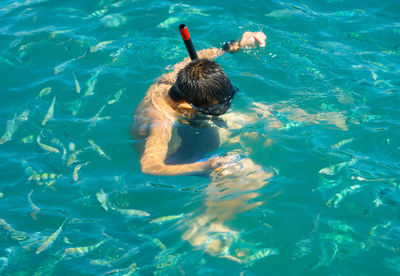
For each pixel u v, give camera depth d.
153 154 3.50
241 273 2.78
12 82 4.91
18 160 3.86
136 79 4.73
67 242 3.07
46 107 4.47
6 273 2.88
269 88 4.33
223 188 3.34
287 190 3.30
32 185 3.58
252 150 3.57
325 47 5.12
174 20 5.77
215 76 3.44
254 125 3.79
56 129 4.15
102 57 5.19
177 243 3.00
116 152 3.82
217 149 3.54
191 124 3.62
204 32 5.51
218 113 3.61
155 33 5.55
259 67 4.66
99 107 4.39
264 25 5.60
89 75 4.90
